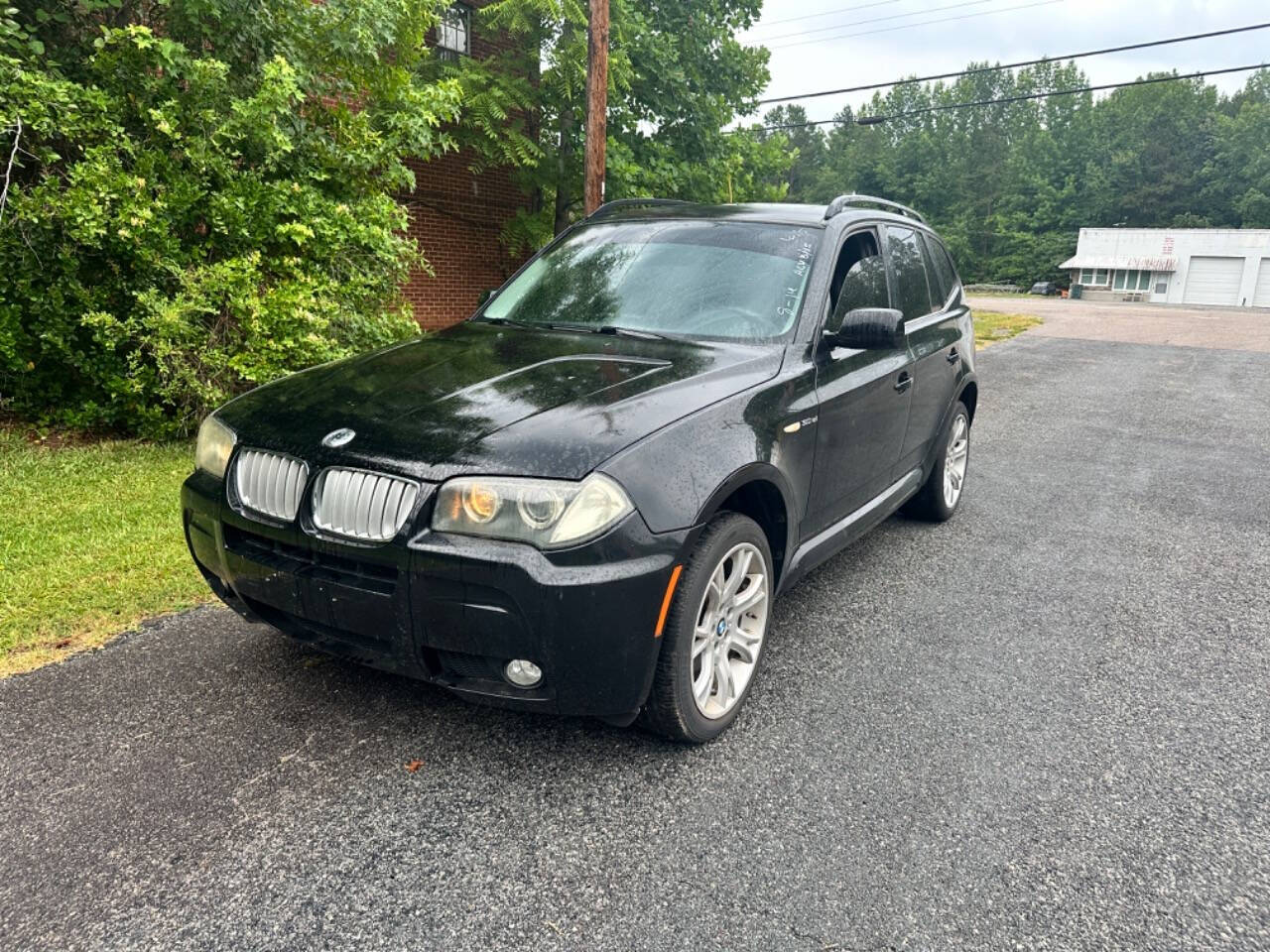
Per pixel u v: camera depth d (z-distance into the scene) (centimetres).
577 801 265
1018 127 9588
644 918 218
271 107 683
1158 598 446
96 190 623
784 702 330
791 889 230
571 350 340
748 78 1570
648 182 1430
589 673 252
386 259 795
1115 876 238
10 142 643
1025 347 1889
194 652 355
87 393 716
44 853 236
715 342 353
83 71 699
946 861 242
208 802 260
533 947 208
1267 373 1498
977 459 771
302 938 210
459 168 1433
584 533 245
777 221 412
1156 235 6212
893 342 342
